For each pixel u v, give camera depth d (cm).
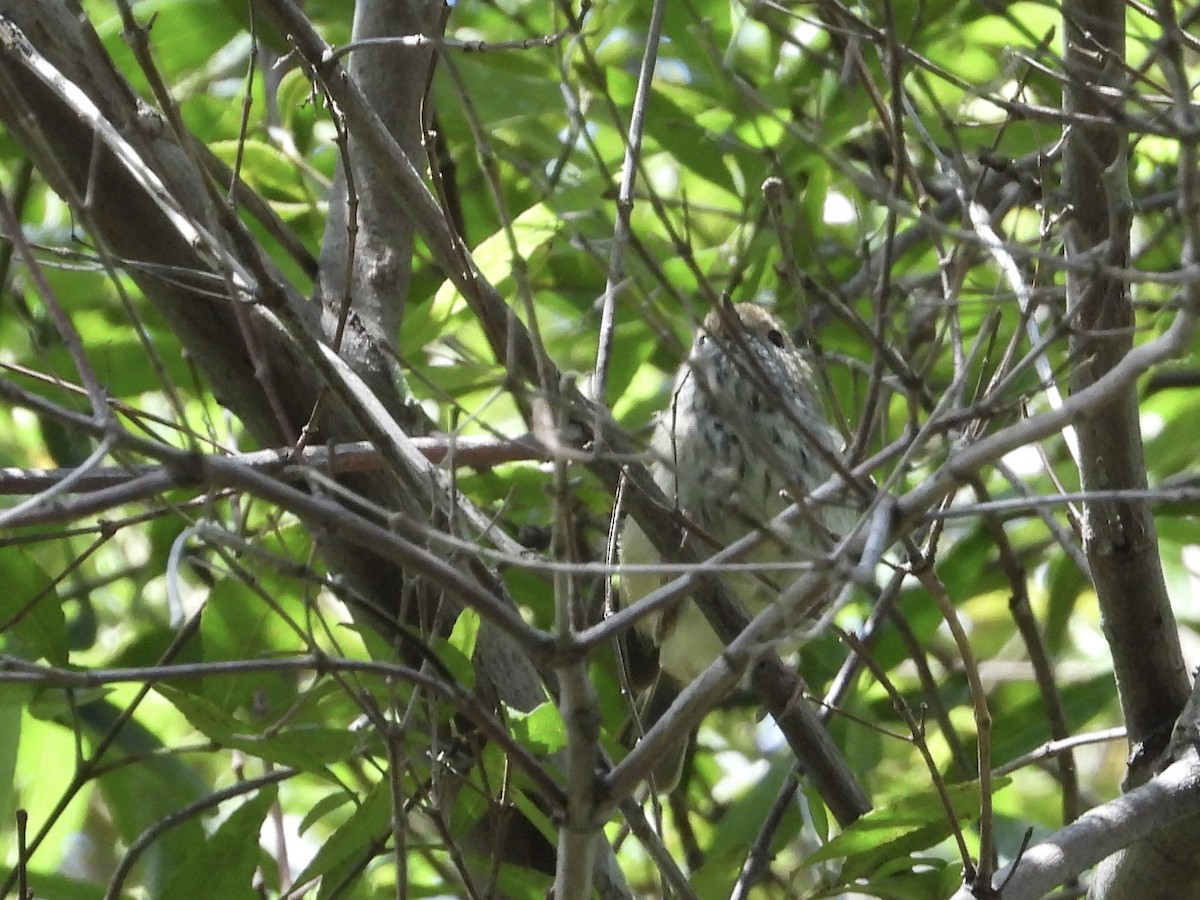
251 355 500
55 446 832
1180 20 558
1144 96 524
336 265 704
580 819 424
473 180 848
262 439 621
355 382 475
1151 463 865
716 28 784
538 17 811
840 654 813
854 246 820
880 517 388
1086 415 396
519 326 507
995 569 880
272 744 550
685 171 909
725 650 422
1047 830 782
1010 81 668
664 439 741
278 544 631
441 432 630
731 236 838
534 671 665
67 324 392
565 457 405
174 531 788
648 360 920
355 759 668
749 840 751
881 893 591
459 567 482
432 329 734
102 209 577
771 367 746
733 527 704
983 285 653
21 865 550
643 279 699
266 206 723
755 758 972
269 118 855
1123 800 521
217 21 826
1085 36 497
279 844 728
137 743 741
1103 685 809
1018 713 812
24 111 468
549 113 800
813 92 786
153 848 736
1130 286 558
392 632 524
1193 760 527
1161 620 570
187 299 593
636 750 421
